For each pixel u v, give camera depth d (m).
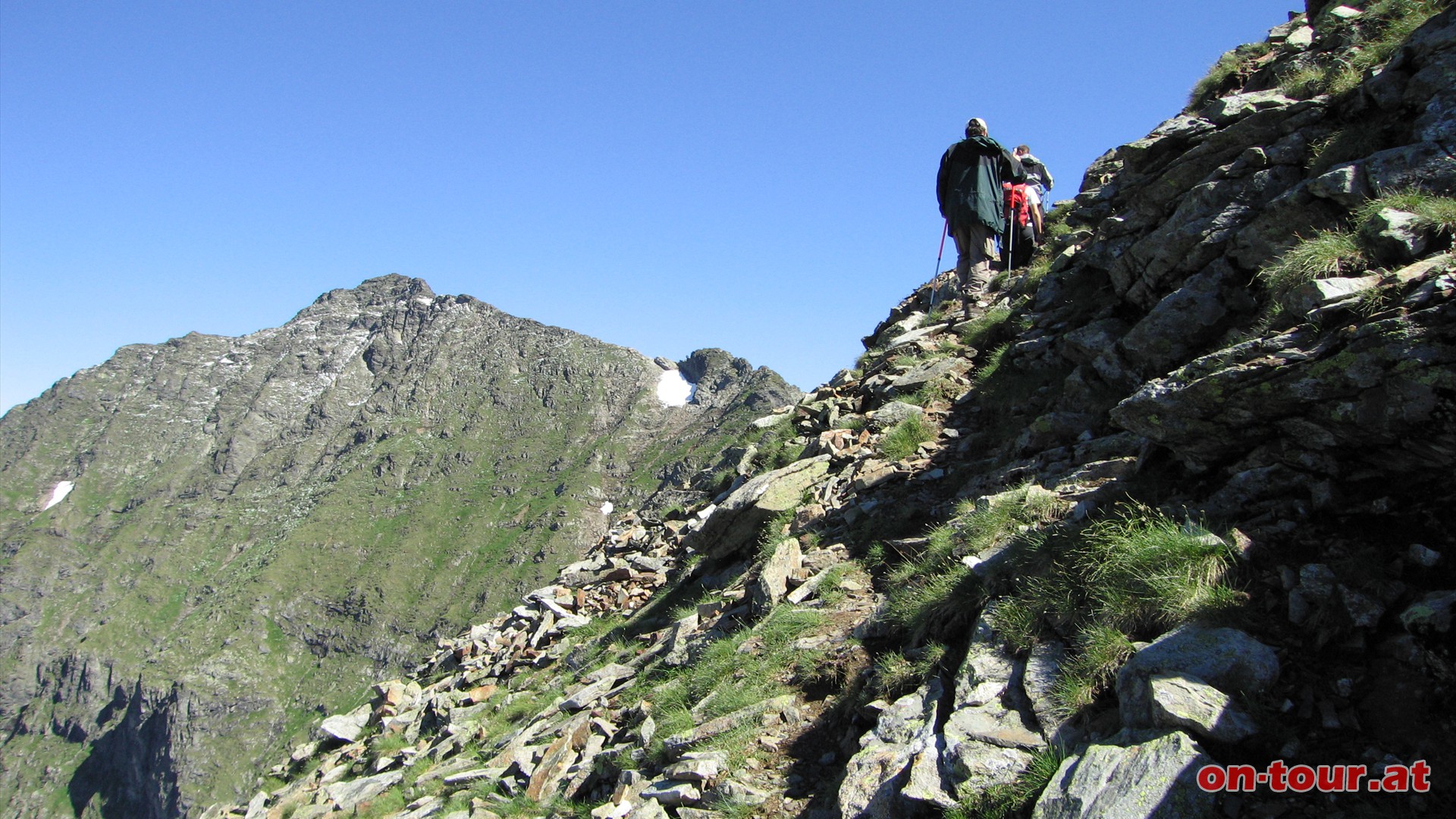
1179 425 6.82
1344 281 6.27
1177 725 4.88
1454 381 5.02
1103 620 6.13
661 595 15.27
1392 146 8.08
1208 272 8.96
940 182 18.14
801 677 8.55
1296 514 5.99
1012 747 5.69
